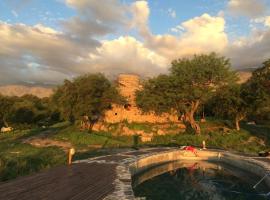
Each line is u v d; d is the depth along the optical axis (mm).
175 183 25312
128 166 24812
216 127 57594
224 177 27719
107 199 15078
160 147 41562
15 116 87750
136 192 22391
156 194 21875
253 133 52250
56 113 95000
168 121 61875
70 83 57781
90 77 58062
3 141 51281
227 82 55531
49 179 19094
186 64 55500
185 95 52750
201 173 29500
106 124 58812
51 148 40969
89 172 22000
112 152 37500
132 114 60719
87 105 55250
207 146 44719
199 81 54594
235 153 35188
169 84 55969
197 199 20688
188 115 54938
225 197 21281
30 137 54781
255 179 26578
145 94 58656
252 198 21047
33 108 93625
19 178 19297
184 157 36594
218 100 59469
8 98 95250
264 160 29797
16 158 29672
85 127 58969
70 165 25219
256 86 53688
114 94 58812
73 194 15625
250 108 53938
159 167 32469
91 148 42062
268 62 53281
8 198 14297
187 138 49312
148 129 55125
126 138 51719
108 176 20641
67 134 53781
